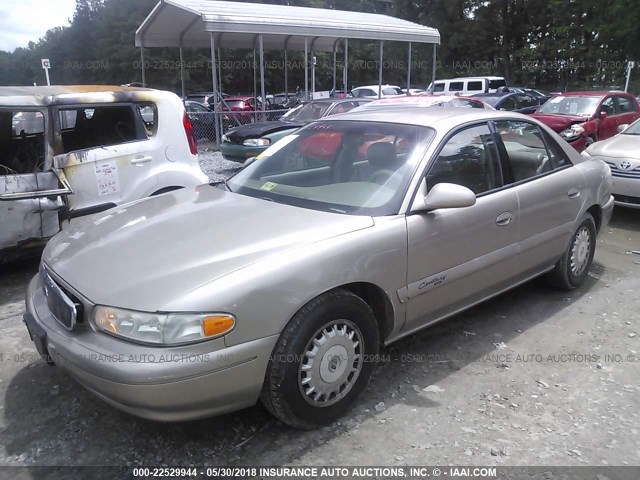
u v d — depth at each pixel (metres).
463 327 4.14
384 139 3.61
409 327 3.34
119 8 46.03
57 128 5.11
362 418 3.00
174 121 5.99
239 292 2.46
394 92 25.78
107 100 5.45
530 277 4.30
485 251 3.65
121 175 5.54
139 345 2.36
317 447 2.77
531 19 36.00
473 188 3.62
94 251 2.89
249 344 2.49
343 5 43.25
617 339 3.95
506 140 3.97
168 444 2.80
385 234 3.01
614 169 7.08
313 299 2.71
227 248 2.72
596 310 4.45
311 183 3.59
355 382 2.98
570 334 4.03
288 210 3.20
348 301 2.83
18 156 5.49
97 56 49.06
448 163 3.49
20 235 4.86
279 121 11.23
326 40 19.45
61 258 2.95
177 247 2.78
